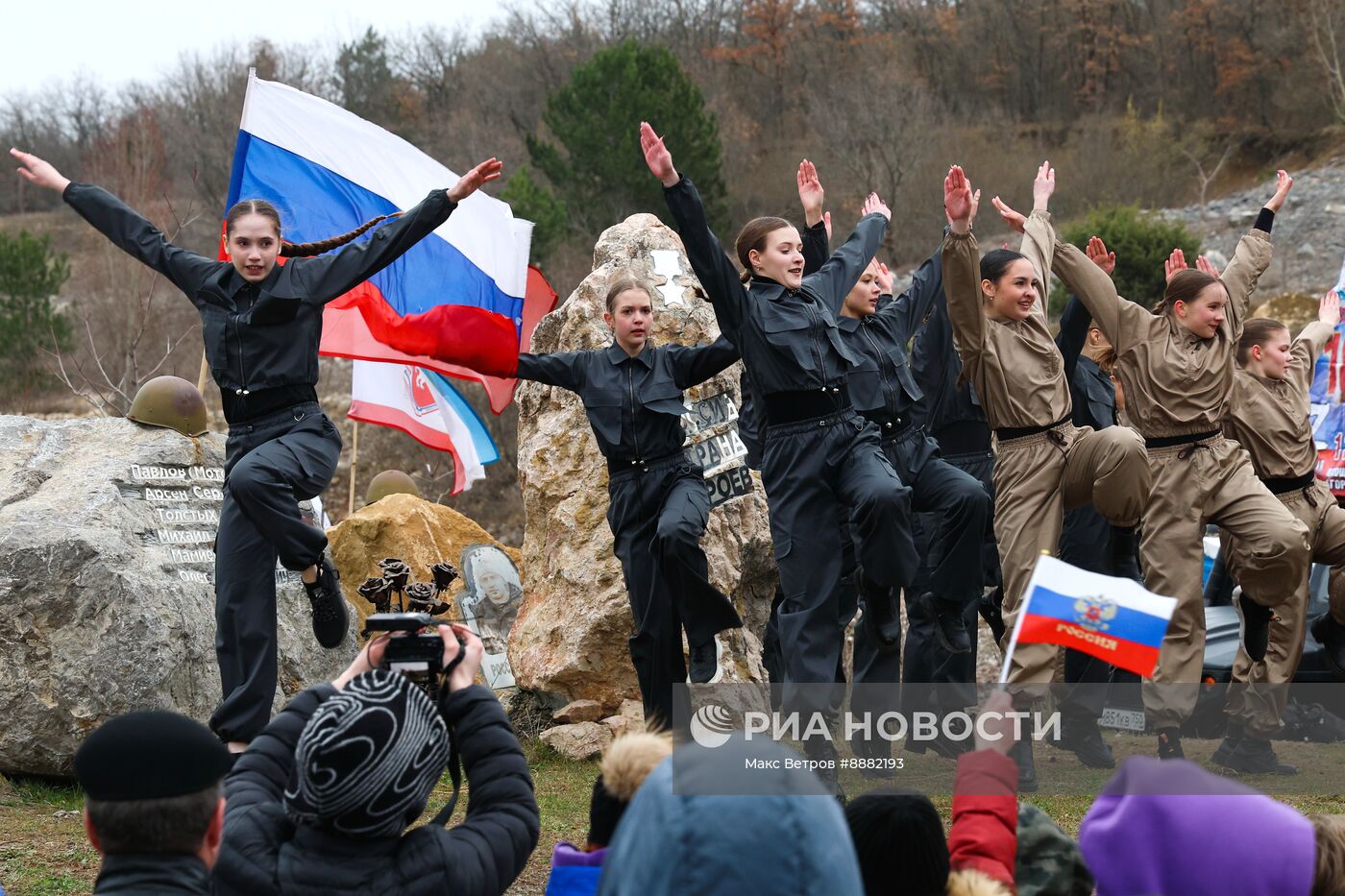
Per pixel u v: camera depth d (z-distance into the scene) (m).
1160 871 3.19
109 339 30.61
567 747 9.02
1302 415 8.60
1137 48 55.94
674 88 36.12
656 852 2.23
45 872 5.99
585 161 35.94
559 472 9.76
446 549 11.09
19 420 9.22
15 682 7.93
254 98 7.62
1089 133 49.88
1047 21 57.53
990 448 8.91
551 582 9.65
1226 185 48.50
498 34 57.81
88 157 44.91
